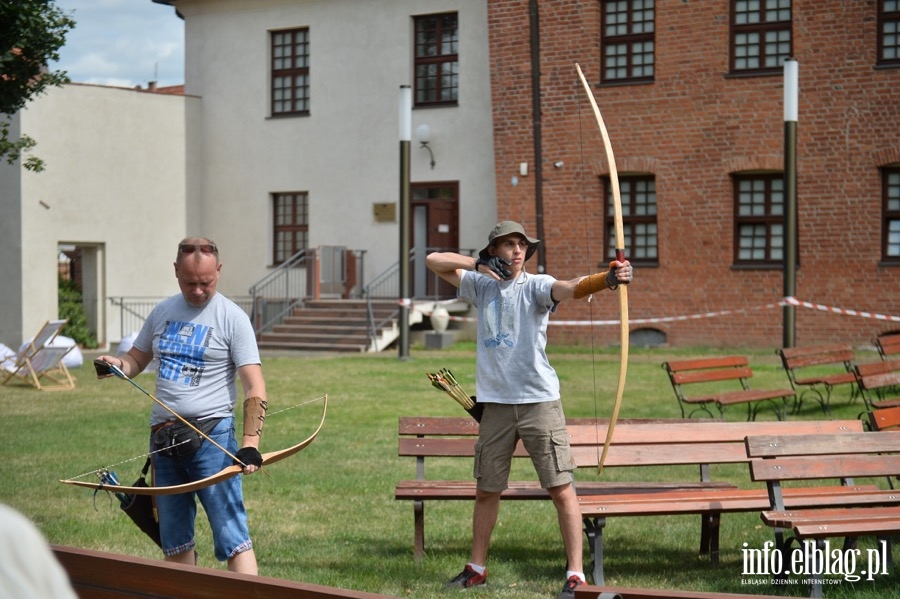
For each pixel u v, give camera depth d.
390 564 6.67
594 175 21.92
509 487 6.90
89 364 21.06
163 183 26.78
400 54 25.28
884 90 19.78
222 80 27.41
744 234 21.08
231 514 5.15
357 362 19.58
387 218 25.55
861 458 6.28
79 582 3.44
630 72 21.69
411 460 10.45
